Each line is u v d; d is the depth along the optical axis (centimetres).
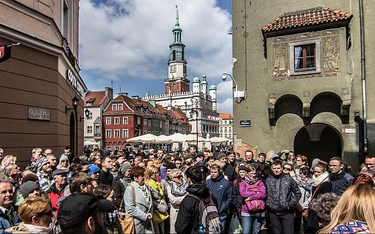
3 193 417
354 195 245
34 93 1127
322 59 1109
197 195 480
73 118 1680
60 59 1298
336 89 1093
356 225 226
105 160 759
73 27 1833
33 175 512
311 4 1188
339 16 1086
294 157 1016
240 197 646
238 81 1296
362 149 1094
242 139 1262
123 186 623
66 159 733
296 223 709
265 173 729
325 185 573
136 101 7544
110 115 6750
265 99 1237
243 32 1302
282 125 1209
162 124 8438
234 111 1291
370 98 1091
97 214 233
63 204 227
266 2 1262
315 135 1470
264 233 747
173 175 638
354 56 1114
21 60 1072
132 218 521
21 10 1079
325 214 332
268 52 1188
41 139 1151
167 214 607
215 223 466
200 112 11994
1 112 985
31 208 321
